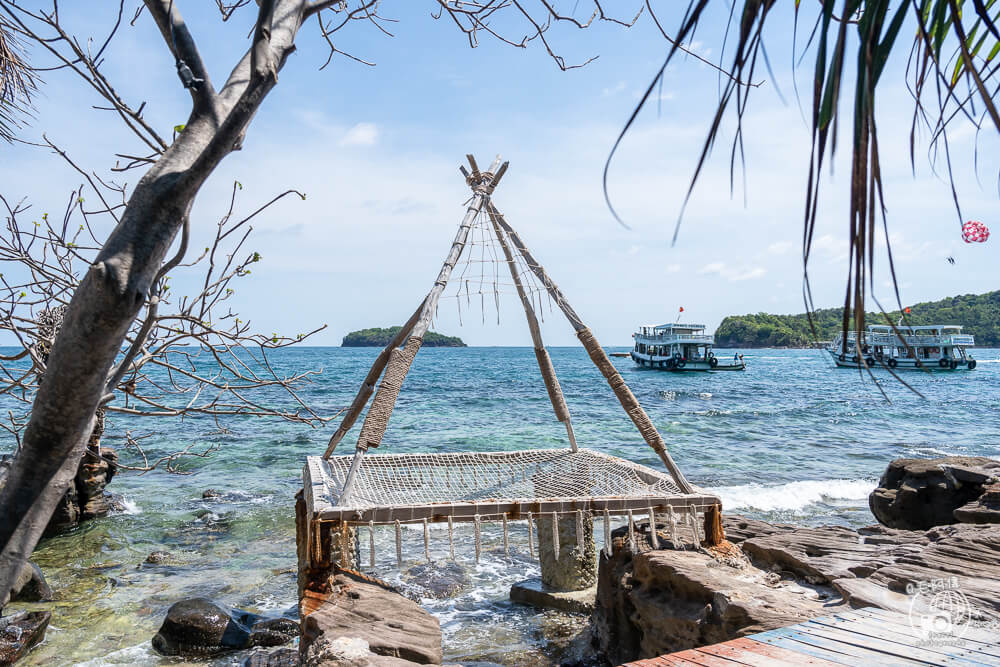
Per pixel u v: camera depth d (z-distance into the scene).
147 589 7.56
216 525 10.33
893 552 4.65
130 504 11.48
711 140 0.82
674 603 4.32
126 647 6.00
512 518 4.71
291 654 5.59
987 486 7.56
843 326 0.82
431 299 5.59
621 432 21.84
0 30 2.22
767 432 22.33
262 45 1.79
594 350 5.80
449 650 5.80
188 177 1.72
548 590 6.86
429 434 21.22
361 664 3.40
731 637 3.68
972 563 4.24
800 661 2.86
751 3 0.81
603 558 5.30
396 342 6.27
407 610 4.19
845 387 46.38
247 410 3.38
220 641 5.88
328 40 3.46
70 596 7.30
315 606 4.20
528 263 6.32
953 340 60.78
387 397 5.18
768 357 130.50
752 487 13.41
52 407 1.73
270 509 11.34
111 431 19.39
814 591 4.24
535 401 32.72
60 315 3.36
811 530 5.35
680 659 2.90
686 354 63.44
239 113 1.75
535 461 6.94
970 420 26.47
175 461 15.55
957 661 2.85
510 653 5.70
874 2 0.85
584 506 4.80
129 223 1.70
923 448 18.89
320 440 19.19
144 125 2.29
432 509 4.60
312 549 4.51
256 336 3.38
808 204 0.86
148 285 1.72
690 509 4.96
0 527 1.73
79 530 9.86
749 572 4.46
